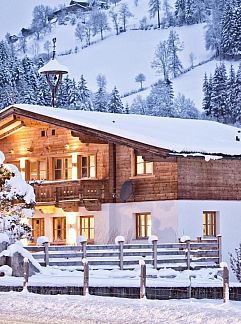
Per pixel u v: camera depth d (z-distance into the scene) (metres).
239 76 121.75
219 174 39.38
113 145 41.06
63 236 42.53
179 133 41.59
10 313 20.95
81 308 21.17
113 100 130.12
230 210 39.53
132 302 21.97
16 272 28.86
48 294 25.33
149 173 39.59
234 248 39.44
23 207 33.41
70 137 42.88
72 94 108.88
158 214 38.78
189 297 26.19
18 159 45.09
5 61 115.19
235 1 194.62
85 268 24.33
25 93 101.75
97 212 41.16
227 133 44.69
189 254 34.22
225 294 21.73
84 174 42.50
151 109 169.12
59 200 41.84
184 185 38.25
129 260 32.91
